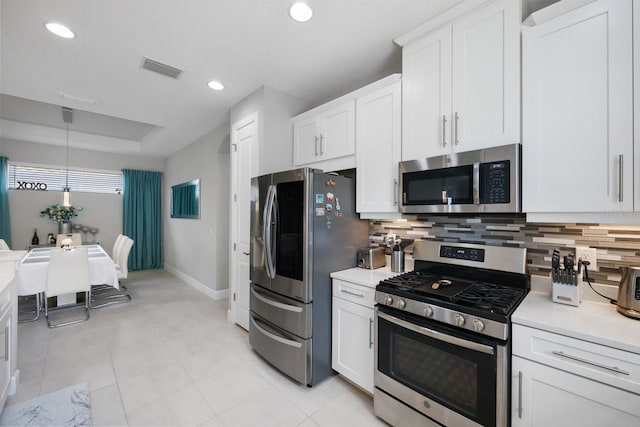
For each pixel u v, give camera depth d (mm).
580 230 1547
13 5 1695
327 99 3072
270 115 2785
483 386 1299
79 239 5031
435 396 1469
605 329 1124
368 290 1872
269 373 2264
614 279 1438
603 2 1251
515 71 1487
